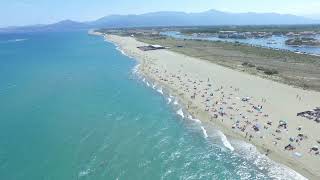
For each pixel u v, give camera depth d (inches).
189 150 1988.2
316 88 3275.1
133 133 2244.1
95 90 3432.6
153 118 2544.3
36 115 2596.0
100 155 1908.2
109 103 2947.8
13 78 4111.7
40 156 1881.2
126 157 1891.0
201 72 4087.1
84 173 1705.2
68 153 1925.4
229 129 2273.6
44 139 2121.1
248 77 3757.4
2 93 3297.2
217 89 3257.9
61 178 1652.3
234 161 1847.9
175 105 2864.2
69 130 2281.0
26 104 2903.5
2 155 1883.6
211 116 2527.1
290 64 4783.5
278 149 1945.1
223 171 1745.8
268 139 2078.0
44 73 4478.3
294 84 3432.6
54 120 2485.2
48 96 3186.5
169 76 3934.5
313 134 2116.1
